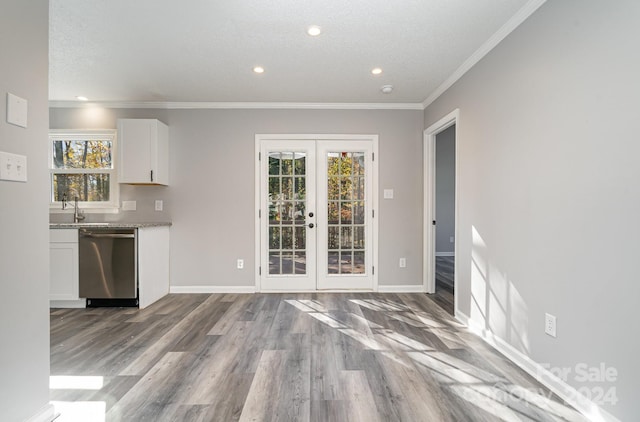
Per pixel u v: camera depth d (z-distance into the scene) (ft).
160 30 7.65
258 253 13.04
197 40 8.11
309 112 13.00
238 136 12.98
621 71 4.69
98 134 12.89
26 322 4.60
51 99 12.42
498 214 7.73
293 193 13.15
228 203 12.99
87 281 10.76
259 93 11.84
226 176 12.98
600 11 5.02
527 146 6.72
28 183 4.64
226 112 12.94
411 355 7.32
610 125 4.87
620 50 4.70
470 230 9.10
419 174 13.14
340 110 13.05
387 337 8.36
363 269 13.29
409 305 11.24
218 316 10.01
